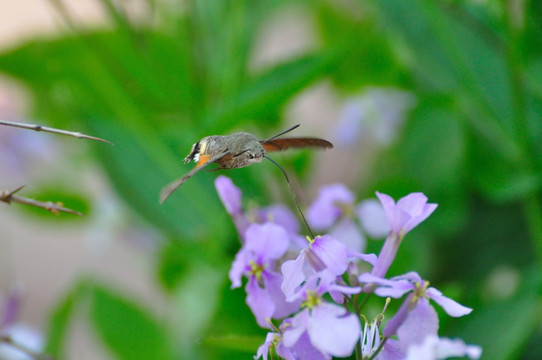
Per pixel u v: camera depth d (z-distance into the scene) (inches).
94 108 48.6
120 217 51.5
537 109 47.5
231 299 46.1
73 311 48.0
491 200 49.1
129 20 48.6
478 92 47.4
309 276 40.6
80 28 48.6
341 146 52.3
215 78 49.0
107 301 47.9
